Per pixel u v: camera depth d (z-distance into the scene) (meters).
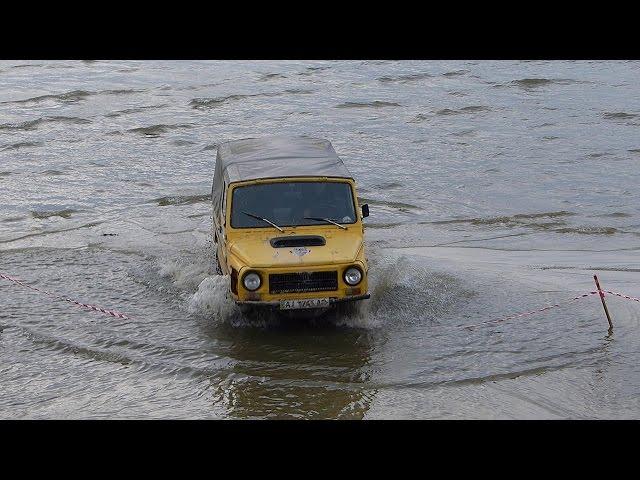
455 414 23.22
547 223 45.09
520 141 64.44
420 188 52.25
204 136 66.06
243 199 30.31
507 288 33.75
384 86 87.25
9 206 47.78
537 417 22.95
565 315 30.75
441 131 67.88
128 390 25.02
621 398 24.19
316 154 33.06
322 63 99.56
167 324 29.97
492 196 50.53
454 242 41.62
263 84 87.62
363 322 29.97
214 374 25.92
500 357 27.06
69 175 54.75
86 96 80.81
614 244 41.50
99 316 30.78
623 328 29.44
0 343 28.47
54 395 24.70
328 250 29.05
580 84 87.69
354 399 24.25
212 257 37.56
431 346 27.95
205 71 94.88
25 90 83.75
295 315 29.12
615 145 62.81
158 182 53.34
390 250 39.53
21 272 36.00
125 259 37.81
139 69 95.50
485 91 84.75
